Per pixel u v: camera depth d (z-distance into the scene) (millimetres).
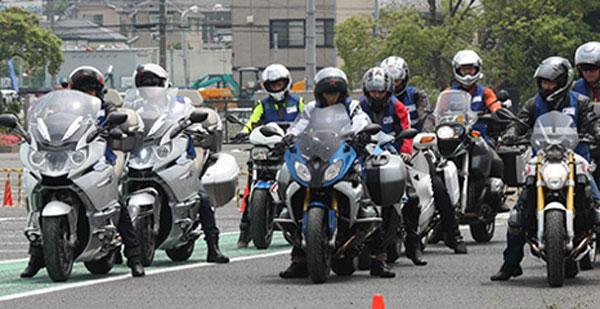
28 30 174375
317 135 27766
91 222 28172
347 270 30031
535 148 27391
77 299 25703
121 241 29672
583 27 125375
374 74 32000
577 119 28781
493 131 38219
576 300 25219
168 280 29062
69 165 27609
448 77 128750
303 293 26516
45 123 28031
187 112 31859
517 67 127625
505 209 39125
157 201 31031
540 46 125375
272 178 36562
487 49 134500
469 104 37250
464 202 37000
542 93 28641
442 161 36000
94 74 29875
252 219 36125
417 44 126375
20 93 181000
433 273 30672
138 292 26828
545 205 27219
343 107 28562
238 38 196375
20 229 47250
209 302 25203
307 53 98750
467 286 27750
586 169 27109
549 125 27406
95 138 28266
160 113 31422
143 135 31000
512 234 28109
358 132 27891
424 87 126625
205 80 192250
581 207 27188
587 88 33406
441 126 36688
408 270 31453
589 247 27953
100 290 27188
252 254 35906
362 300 25359
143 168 30781
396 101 32438
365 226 28172
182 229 31688
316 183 27312
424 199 34281
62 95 28719
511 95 138000
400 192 29000
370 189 28859
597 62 32938
